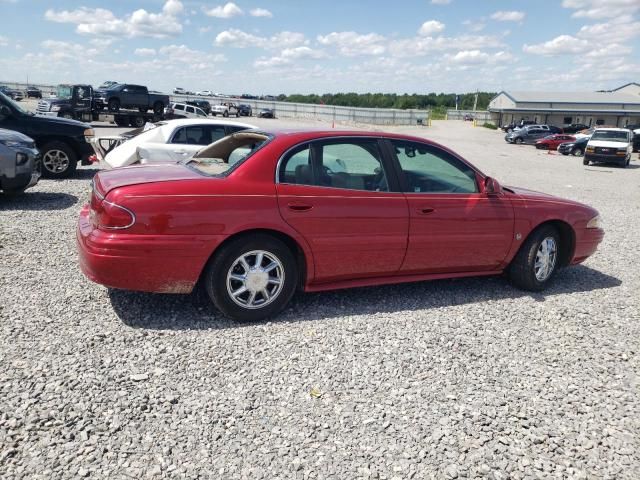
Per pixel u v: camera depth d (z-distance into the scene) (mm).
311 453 2703
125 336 3848
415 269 4820
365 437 2855
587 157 26672
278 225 4113
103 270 3809
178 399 3102
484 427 3000
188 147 9383
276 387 3293
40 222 7141
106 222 3811
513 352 3977
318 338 4008
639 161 31656
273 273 4273
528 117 77188
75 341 3723
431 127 71875
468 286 5484
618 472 2697
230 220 3969
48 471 2459
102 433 2754
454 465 2674
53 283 4828
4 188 8039
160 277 3898
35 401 2975
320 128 4766
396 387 3375
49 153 10820
